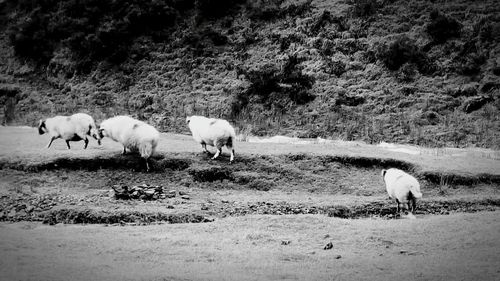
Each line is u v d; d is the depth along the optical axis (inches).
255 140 1136.2
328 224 548.4
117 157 757.3
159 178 738.8
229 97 1460.4
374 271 382.3
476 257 419.2
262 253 428.5
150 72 1632.6
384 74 1492.4
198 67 1619.1
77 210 556.4
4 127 1136.2
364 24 1688.0
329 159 826.2
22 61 1776.6
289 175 775.7
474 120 1305.4
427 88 1430.9
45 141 892.6
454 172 800.9
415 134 1242.6
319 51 1595.7
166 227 519.5
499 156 1004.6
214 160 784.9
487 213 617.6
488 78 1434.5
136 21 1777.8
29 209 570.3
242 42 1691.7
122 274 358.6
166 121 1370.6
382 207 657.0
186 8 1851.6
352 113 1355.8
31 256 397.7
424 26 1635.1
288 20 1754.4
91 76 1656.0
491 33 1583.4
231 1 1850.4
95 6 1861.5
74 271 362.9
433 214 652.1
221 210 607.2
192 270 373.7
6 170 718.5
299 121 1334.9
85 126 791.7
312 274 372.5
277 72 1507.1
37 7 1953.7
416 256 428.1
